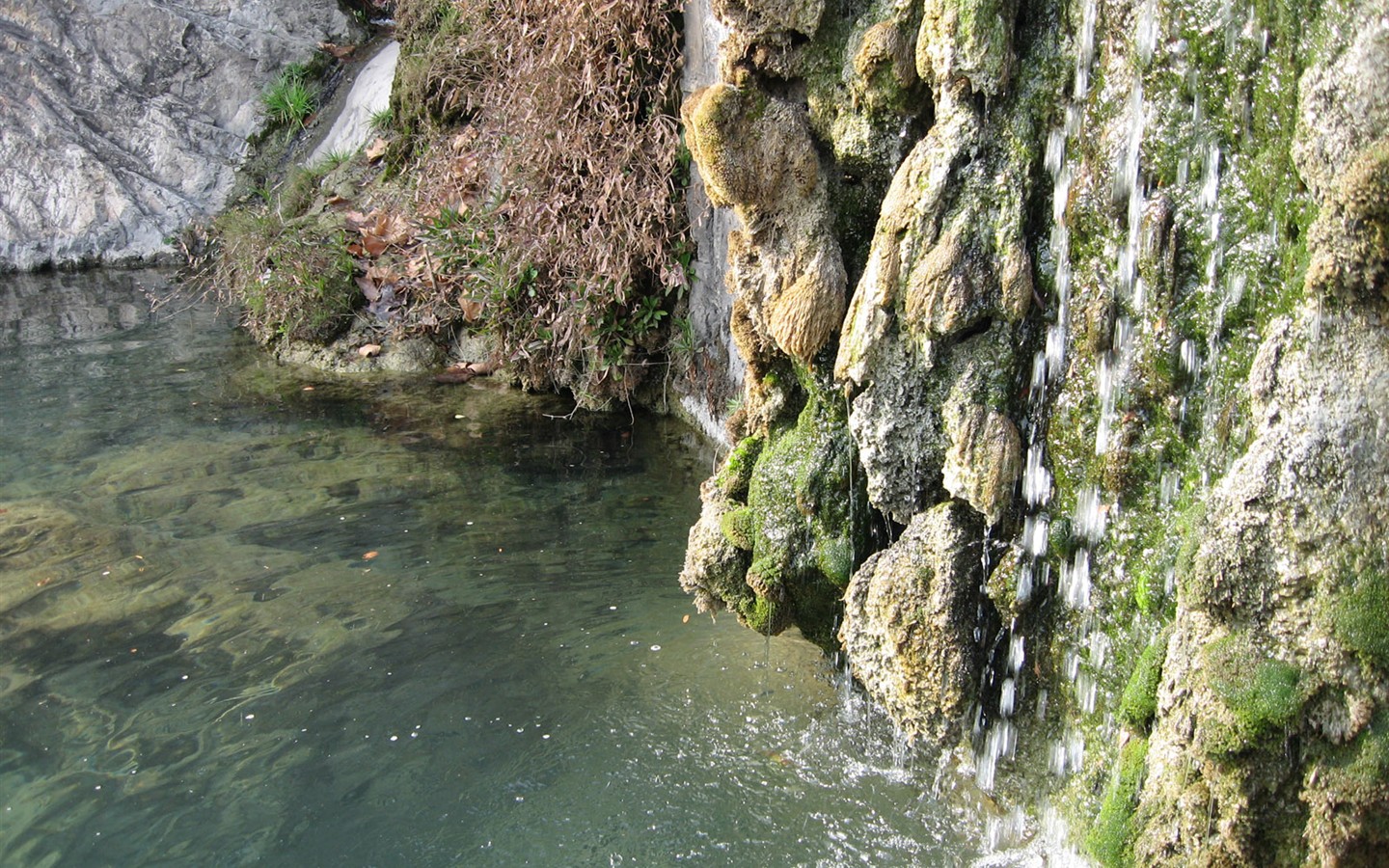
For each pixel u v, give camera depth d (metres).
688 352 6.13
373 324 7.59
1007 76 2.68
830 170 3.18
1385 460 2.01
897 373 2.91
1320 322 2.08
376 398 6.76
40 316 8.56
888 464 2.98
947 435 2.87
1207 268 2.38
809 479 3.27
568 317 6.21
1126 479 2.58
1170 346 2.45
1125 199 2.52
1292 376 2.12
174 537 4.84
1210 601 2.22
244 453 5.84
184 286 9.41
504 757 3.35
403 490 5.34
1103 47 2.53
